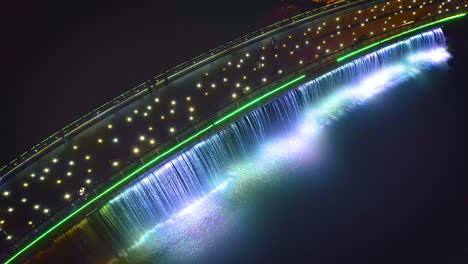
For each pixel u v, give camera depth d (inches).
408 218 1261.1
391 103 1616.6
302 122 1535.4
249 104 1305.4
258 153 1427.2
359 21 1638.8
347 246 1202.0
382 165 1409.9
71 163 1138.7
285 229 1242.6
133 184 1122.0
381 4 1681.8
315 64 1440.7
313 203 1306.6
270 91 1353.3
